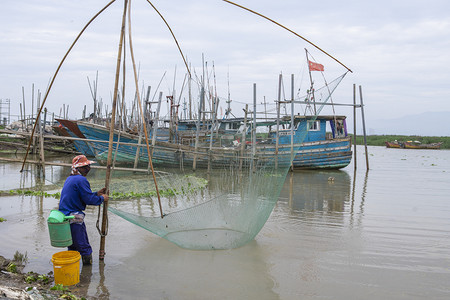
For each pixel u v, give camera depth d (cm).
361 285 438
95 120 2667
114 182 1287
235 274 467
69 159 2173
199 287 426
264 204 591
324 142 1948
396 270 487
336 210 880
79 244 465
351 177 1658
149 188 1141
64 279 416
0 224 664
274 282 444
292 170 1847
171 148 1688
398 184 1402
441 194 1149
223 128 1983
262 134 1652
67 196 459
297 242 607
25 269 460
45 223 676
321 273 474
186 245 561
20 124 2861
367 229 696
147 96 1777
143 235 630
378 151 4700
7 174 1396
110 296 398
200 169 1744
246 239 580
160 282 439
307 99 1134
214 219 577
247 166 887
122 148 1675
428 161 2862
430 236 651
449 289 430
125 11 473
